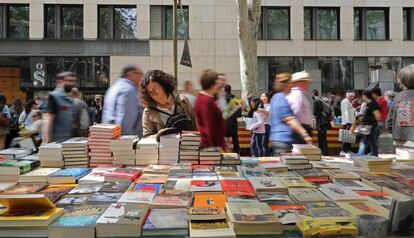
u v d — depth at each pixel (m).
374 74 18.45
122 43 24.31
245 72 13.66
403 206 2.09
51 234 2.05
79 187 2.92
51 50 24.00
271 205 2.44
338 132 11.49
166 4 24.56
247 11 13.52
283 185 2.89
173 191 2.72
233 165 3.81
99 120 13.87
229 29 24.83
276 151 4.87
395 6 25.67
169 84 4.49
